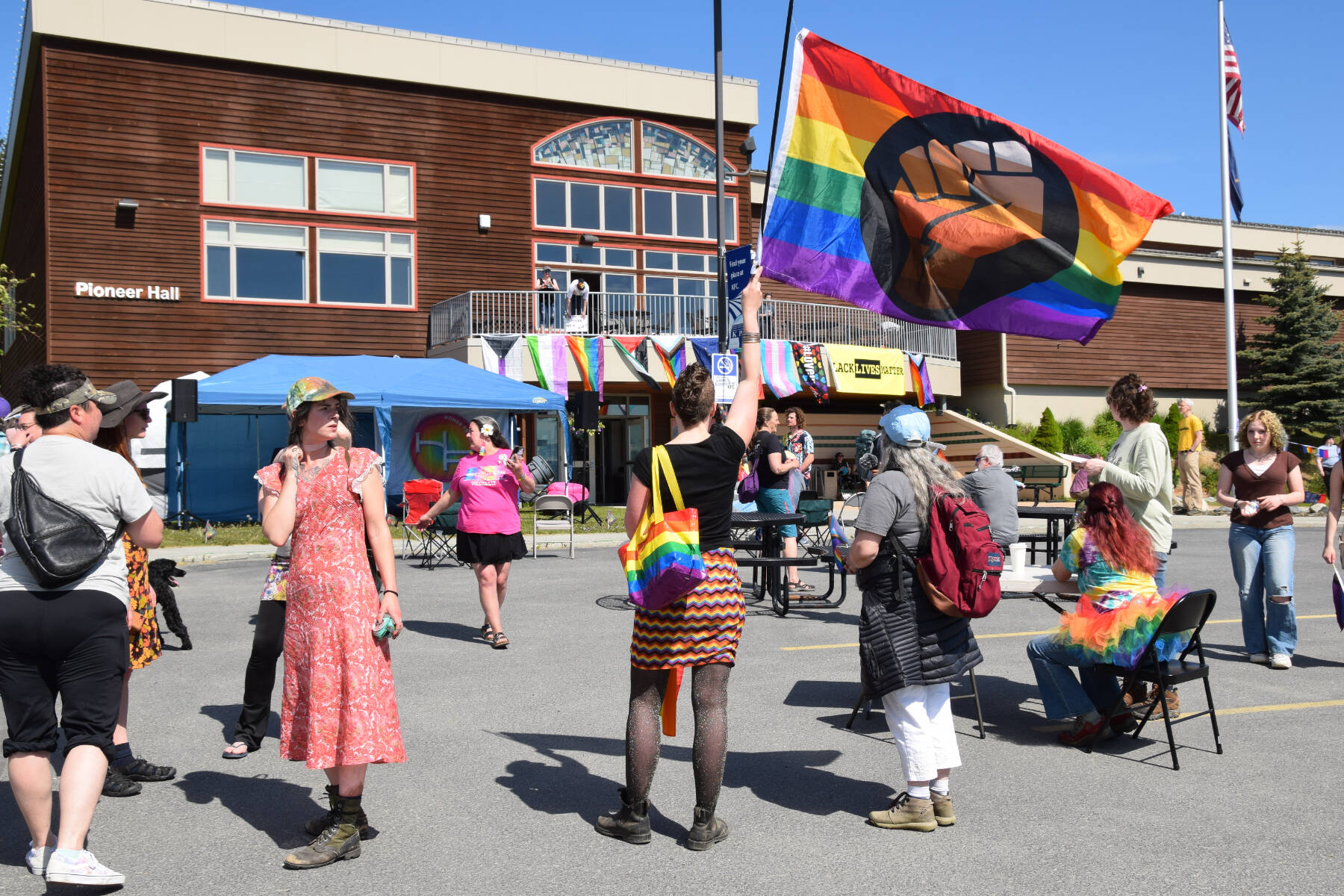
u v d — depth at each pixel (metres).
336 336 22.95
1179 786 4.67
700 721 3.94
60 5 20.52
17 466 3.57
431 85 23.73
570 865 3.78
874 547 4.14
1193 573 12.27
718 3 15.40
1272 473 7.23
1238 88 22.62
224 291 22.03
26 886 3.58
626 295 25.09
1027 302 7.30
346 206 23.12
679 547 3.76
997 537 7.27
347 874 3.69
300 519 3.91
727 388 14.14
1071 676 5.35
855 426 28.73
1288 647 7.18
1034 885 3.57
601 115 25.52
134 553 4.79
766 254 6.63
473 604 9.86
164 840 4.03
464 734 5.49
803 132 6.75
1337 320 32.19
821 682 6.71
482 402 18.30
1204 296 33.47
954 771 4.93
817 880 3.62
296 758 3.91
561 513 17.50
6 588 3.51
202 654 7.64
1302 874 3.65
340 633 3.84
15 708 3.57
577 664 7.21
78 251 20.78
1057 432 28.38
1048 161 7.29
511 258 24.56
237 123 22.14
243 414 18.62
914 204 7.00
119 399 4.72
